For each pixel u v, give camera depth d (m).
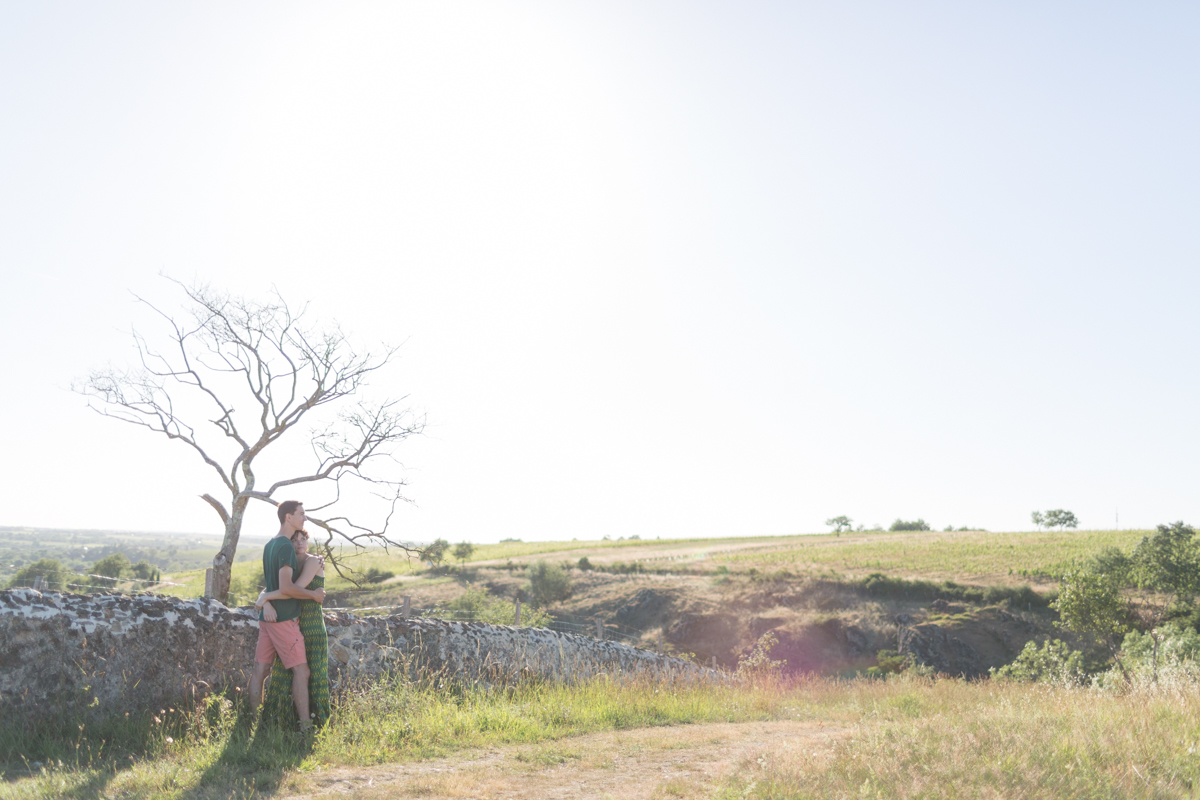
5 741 5.10
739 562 70.12
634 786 4.52
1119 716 6.11
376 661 8.38
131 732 5.66
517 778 4.74
